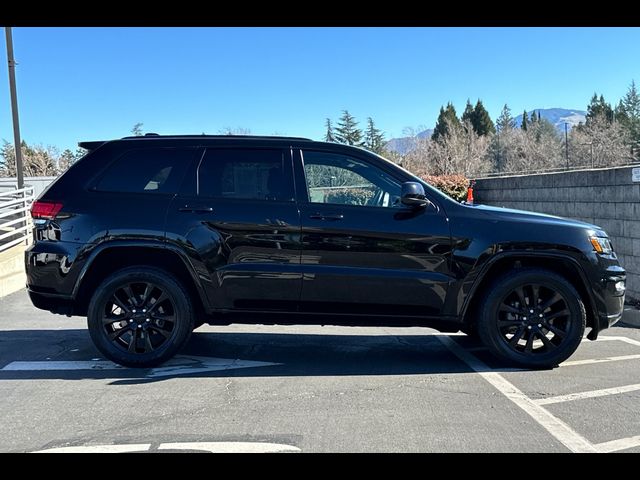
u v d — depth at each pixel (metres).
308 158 4.98
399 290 4.79
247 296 4.84
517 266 4.97
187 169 4.96
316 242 4.76
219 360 5.27
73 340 5.97
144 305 4.93
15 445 3.44
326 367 5.07
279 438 3.53
